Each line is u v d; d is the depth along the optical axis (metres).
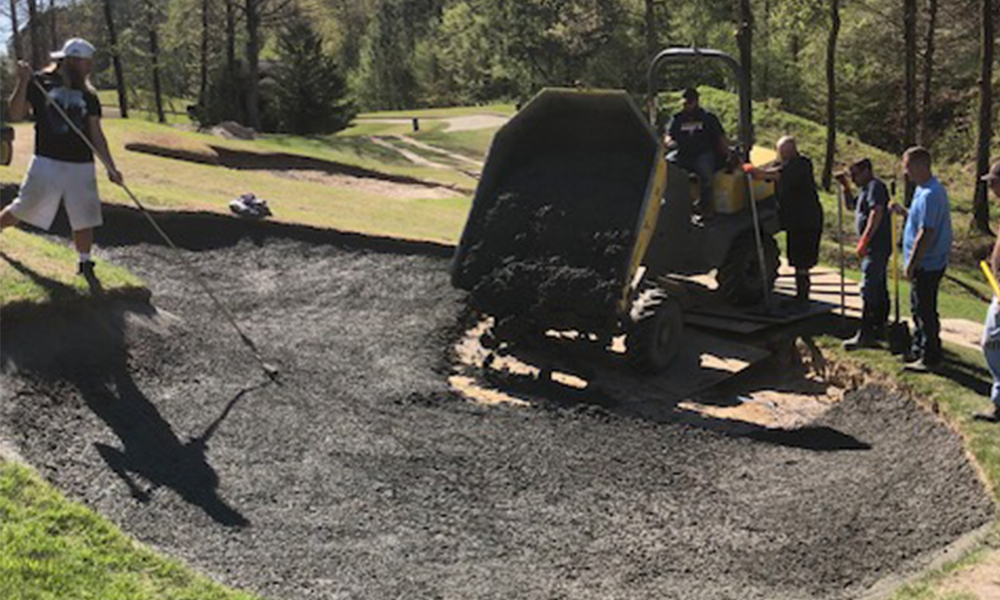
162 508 5.95
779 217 11.06
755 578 5.82
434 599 5.34
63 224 11.55
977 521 6.31
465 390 9.09
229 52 49.25
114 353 7.85
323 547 5.79
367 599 5.26
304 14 52.19
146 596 4.52
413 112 58.91
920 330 9.12
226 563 5.44
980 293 18.86
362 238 12.93
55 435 6.47
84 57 7.96
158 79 52.09
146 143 19.88
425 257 12.77
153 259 11.37
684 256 10.63
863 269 9.87
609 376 9.74
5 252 8.45
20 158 15.03
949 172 39.72
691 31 46.72
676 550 6.14
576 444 7.89
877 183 9.66
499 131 10.10
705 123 10.98
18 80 7.79
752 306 11.47
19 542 4.66
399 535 6.06
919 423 8.15
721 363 10.08
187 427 7.13
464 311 11.25
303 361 9.08
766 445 8.13
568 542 6.18
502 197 9.96
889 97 46.19
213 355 8.63
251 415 7.59
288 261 12.19
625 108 9.66
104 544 4.92
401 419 8.09
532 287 9.37
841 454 7.91
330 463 6.99
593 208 9.54
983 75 25.08
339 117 48.09
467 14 67.75
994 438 7.32
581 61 51.59
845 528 6.48
